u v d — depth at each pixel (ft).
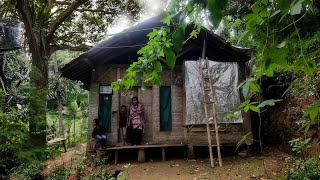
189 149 34.73
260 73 4.53
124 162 34.94
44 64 33.04
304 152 26.09
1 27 29.99
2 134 25.32
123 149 35.32
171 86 36.86
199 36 35.29
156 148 35.96
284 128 33.71
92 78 36.47
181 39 5.65
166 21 5.57
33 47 32.63
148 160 35.47
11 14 36.78
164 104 37.06
